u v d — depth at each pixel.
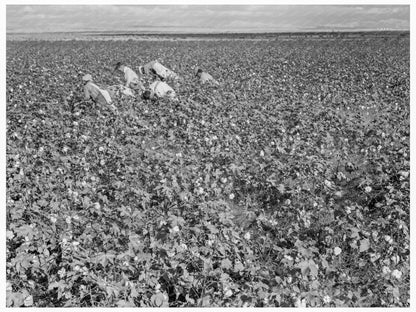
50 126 11.66
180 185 7.96
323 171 8.70
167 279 5.35
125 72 18.81
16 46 41.91
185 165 9.08
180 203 7.03
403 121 12.48
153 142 11.02
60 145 10.33
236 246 5.90
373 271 5.79
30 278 5.46
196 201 7.16
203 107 14.21
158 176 8.38
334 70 23.02
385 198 7.37
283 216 7.10
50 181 8.09
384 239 6.23
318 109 14.28
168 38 59.91
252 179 8.59
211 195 7.81
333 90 17.66
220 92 17.56
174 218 6.00
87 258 5.27
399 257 5.91
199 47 40.28
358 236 5.99
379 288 5.33
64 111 13.59
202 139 10.72
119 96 15.39
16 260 5.31
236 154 9.88
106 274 5.18
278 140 10.60
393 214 6.70
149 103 15.11
